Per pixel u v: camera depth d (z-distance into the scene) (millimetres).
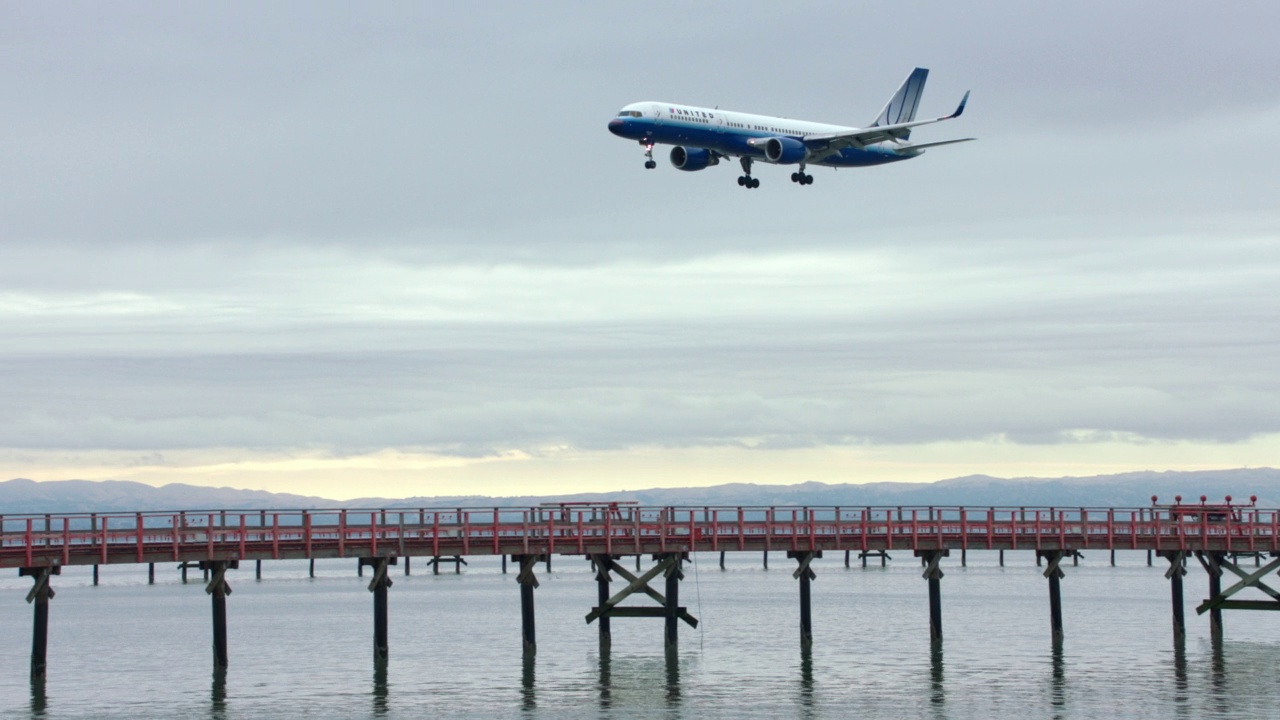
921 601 97062
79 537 47281
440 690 53312
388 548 50938
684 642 69625
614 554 53625
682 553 56219
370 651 66625
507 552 52250
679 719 47250
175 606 96500
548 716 47875
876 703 50375
